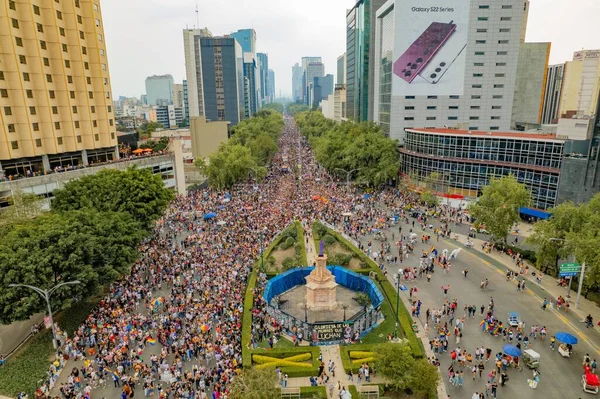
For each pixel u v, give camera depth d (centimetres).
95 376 3606
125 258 4928
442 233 7562
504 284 5616
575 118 8100
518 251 6625
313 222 7925
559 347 4094
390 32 11869
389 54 11962
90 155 8650
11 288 3862
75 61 7938
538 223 5631
